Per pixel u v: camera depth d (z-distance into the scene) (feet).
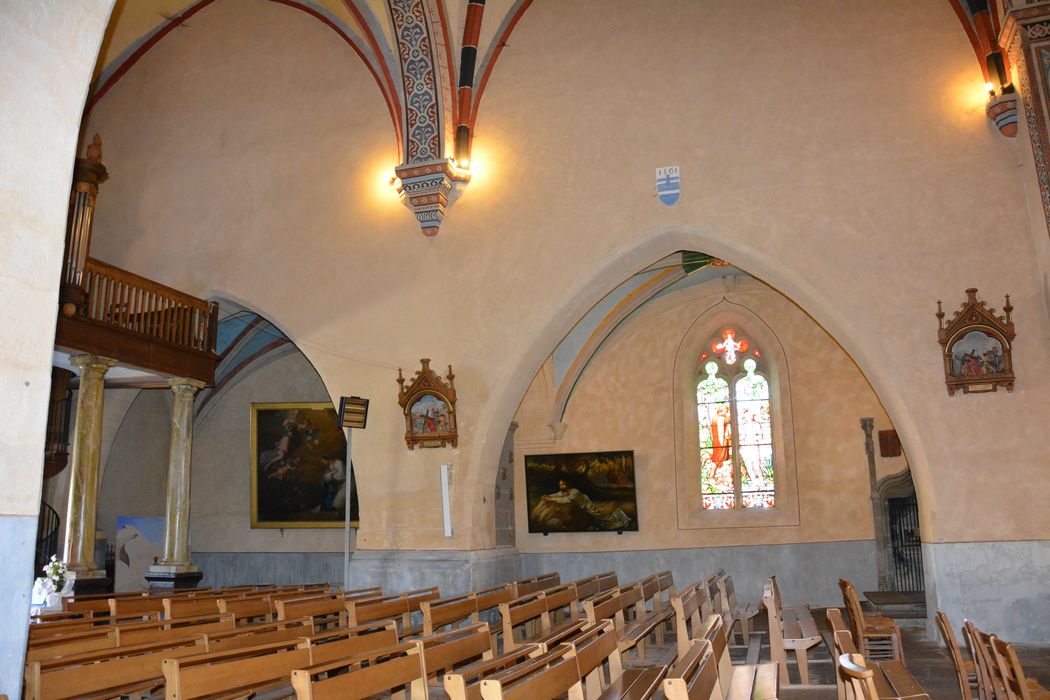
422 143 47.96
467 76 48.03
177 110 55.31
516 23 49.60
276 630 25.71
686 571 57.98
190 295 50.93
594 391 61.46
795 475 57.72
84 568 42.27
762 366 60.34
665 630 43.65
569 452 60.90
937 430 40.01
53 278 18.37
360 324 49.01
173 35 56.34
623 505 59.31
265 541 65.62
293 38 54.03
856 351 42.50
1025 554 38.17
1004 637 37.76
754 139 45.01
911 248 41.91
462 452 46.06
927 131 42.88
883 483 56.24
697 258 55.72
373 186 50.52
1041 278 39.70
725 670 20.71
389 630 23.16
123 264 53.78
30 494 17.43
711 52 46.65
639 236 45.42
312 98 52.85
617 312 59.67
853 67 44.55
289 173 52.29
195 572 47.80
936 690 28.58
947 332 40.27
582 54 48.42
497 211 47.88
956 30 43.52
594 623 23.20
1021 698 18.38
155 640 25.03
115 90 56.75
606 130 47.16
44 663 19.72
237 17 55.26
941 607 38.75
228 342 63.26
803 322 59.36
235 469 67.15
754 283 60.03
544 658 16.79
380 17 47.85
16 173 17.70
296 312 50.29
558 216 46.93
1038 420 38.99
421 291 48.29
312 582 63.87
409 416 46.75
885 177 42.93
